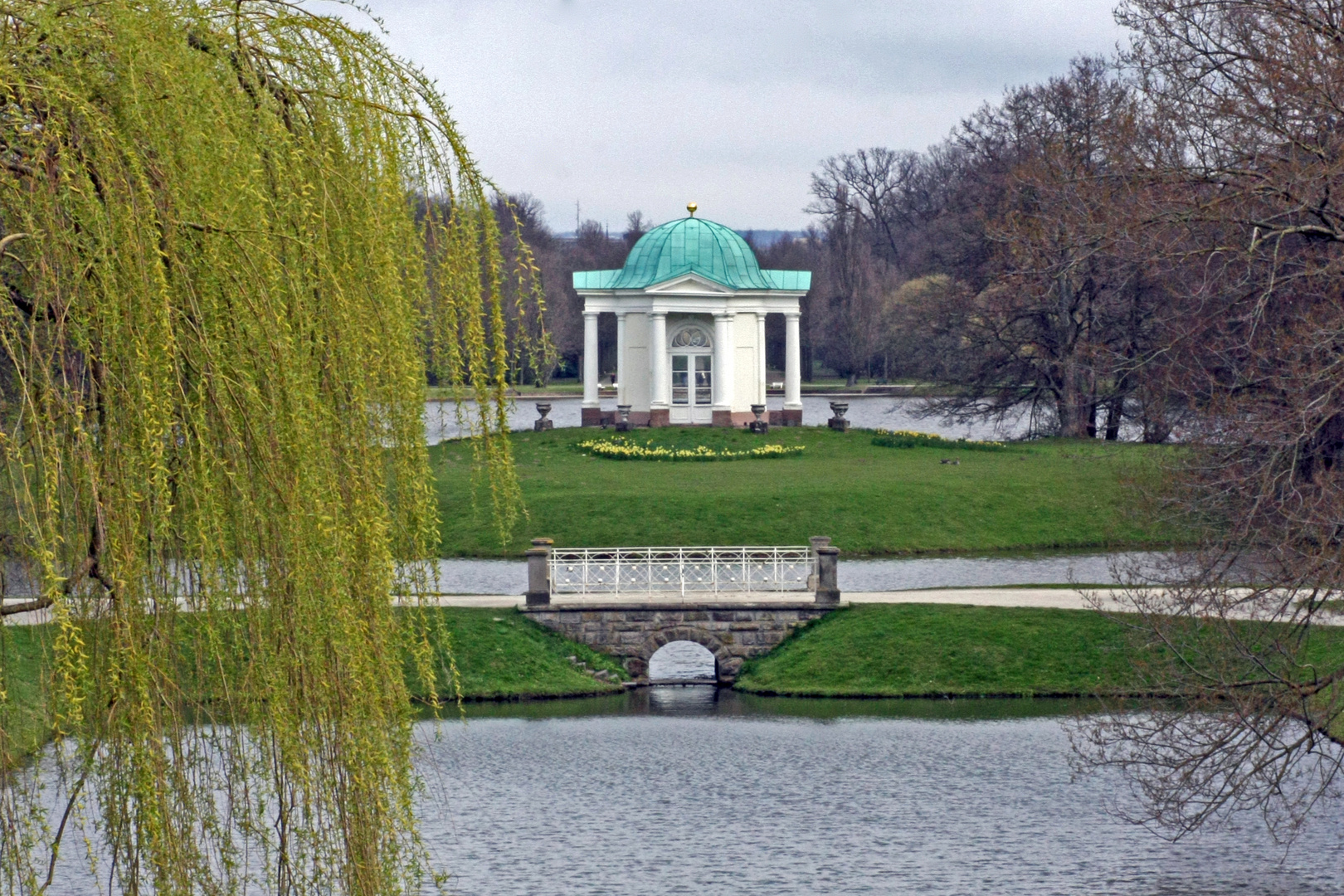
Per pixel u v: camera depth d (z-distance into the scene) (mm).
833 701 51562
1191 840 37094
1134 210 46688
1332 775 35156
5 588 14234
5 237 12977
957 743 45781
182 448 14219
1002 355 117938
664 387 119312
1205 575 36750
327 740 15438
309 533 14609
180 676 14609
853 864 35062
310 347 15055
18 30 13883
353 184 15812
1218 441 41438
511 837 37062
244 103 15125
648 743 46219
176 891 13922
